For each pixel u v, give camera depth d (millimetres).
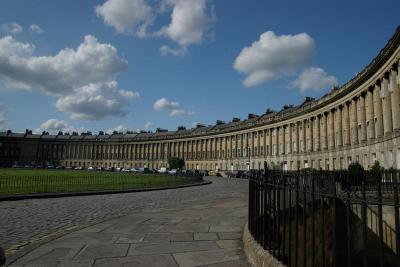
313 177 10336
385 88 42656
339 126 60938
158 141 145625
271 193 9203
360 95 51812
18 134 182500
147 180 49125
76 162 169750
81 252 9547
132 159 154750
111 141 162250
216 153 119625
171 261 8805
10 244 10445
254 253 8586
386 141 41812
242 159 106312
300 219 9500
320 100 69500
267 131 95500
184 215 16188
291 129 84062
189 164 131500
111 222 14250
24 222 14328
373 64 44938
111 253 9500
